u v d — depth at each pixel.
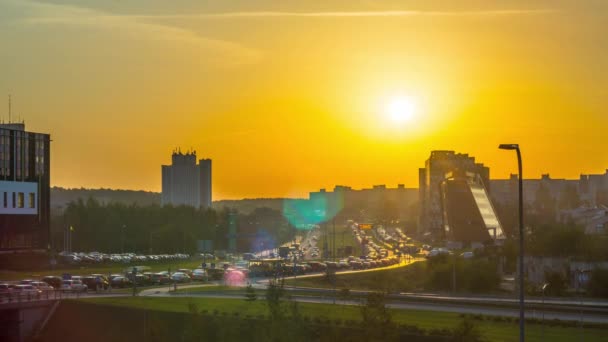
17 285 179.12
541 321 137.75
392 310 130.75
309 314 142.25
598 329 132.50
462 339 112.19
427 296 188.50
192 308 135.38
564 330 131.62
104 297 177.50
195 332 131.25
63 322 166.12
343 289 166.12
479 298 186.00
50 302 168.75
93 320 161.75
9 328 163.75
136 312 155.88
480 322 139.75
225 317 134.50
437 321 139.38
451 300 165.62
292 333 111.12
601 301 180.12
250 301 150.50
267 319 122.50
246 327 126.31
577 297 199.62
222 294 188.25
